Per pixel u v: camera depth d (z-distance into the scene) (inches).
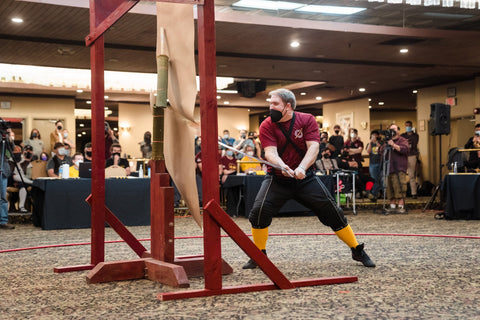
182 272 126.6
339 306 103.6
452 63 528.7
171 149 138.9
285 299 109.9
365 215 371.9
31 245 219.3
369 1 373.7
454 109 617.0
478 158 371.9
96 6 146.7
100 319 97.0
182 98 130.4
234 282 131.3
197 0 107.3
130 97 730.2
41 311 104.5
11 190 362.9
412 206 436.5
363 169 596.7
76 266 152.3
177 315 98.1
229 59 498.9
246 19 379.2
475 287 121.9
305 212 373.7
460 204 329.4
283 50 471.2
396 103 810.8
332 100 782.5
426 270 145.5
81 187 299.1
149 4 352.8
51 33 409.4
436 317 94.9
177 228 291.4
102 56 148.3
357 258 153.3
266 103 797.9
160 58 131.2
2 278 141.9
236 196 376.5
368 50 473.7
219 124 832.3
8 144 298.0
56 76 628.4
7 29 397.1
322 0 374.3
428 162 645.9
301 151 149.0
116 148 384.2
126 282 133.6
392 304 105.2
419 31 418.0
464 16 406.9
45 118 700.0
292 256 175.0
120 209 306.5
